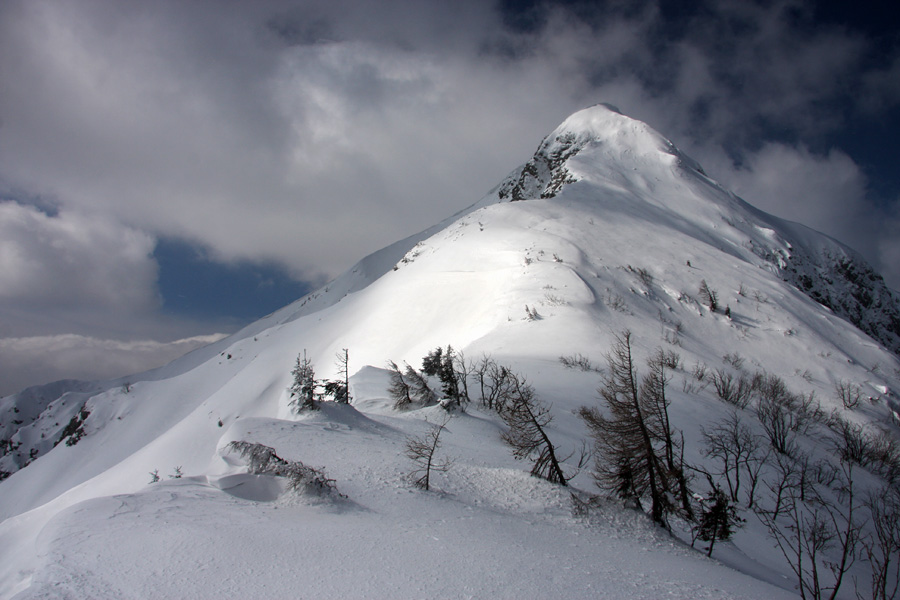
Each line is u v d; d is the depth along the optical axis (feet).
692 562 40.50
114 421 516.73
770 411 129.49
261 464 45.01
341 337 289.74
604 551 37.35
